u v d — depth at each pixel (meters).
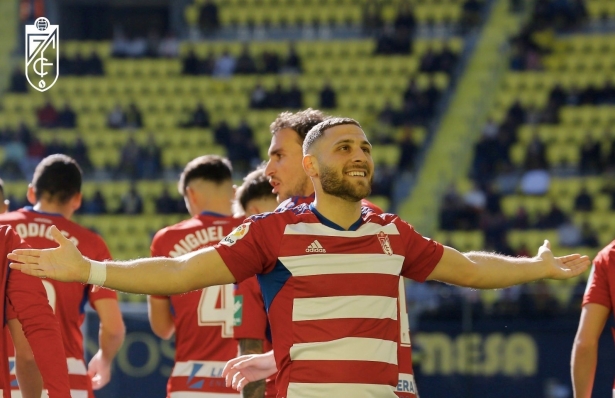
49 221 14.70
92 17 65.31
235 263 9.69
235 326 12.82
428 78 56.22
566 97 54.28
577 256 10.84
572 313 27.03
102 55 60.12
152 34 60.19
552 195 49.38
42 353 10.79
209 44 60.12
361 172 9.84
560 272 10.62
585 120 53.47
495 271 10.45
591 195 47.91
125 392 24.31
